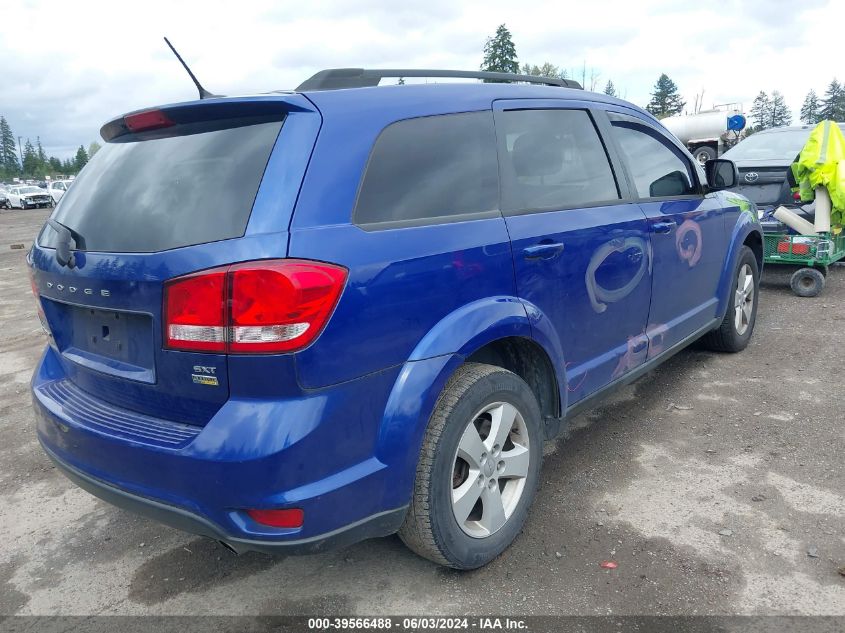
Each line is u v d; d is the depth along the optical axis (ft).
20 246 57.21
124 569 9.38
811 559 8.73
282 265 6.55
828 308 21.53
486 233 8.71
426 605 8.22
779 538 9.21
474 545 8.51
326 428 6.83
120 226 7.67
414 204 8.07
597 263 10.62
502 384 8.70
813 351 17.17
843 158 21.68
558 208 10.13
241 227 6.81
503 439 8.87
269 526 6.84
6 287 34.63
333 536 7.14
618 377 11.69
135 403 7.68
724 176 14.47
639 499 10.44
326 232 7.00
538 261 9.39
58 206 9.18
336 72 8.79
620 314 11.44
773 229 23.71
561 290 9.88
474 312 8.25
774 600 7.99
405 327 7.53
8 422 15.01
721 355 17.22
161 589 8.87
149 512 7.30
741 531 9.43
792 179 23.98
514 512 9.16
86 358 8.30
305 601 8.44
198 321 6.68
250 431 6.56
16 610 8.57
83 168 9.25
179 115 7.87
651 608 7.96
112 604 8.61
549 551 9.18
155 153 8.06
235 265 6.56
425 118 8.55
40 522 10.77
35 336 23.07
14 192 142.00
